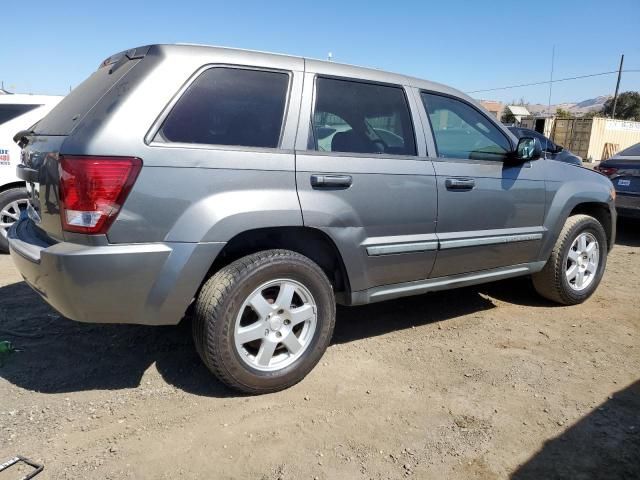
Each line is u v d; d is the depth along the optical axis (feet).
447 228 12.48
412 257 11.95
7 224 19.88
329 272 11.65
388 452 8.74
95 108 9.14
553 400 10.50
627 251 24.13
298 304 10.77
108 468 8.13
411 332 13.76
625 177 26.61
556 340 13.47
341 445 8.87
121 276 8.78
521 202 13.93
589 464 8.58
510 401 10.43
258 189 9.69
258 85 10.15
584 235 15.94
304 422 9.49
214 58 9.74
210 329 9.48
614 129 102.58
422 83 12.71
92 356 11.71
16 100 20.36
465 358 12.28
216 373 9.80
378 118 11.69
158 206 8.89
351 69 11.50
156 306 9.20
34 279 9.46
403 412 9.92
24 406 9.70
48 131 10.32
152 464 8.25
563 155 40.52
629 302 16.57
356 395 10.48
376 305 15.72
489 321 14.70
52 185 9.05
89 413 9.56
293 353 10.59
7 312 13.93
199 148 9.23
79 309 8.93
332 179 10.42
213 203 9.28
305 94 10.55
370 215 11.09
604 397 10.66
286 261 10.06
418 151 12.11
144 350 12.05
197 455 8.50
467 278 13.44
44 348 11.99
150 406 9.84
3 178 19.74
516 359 12.30
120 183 8.61
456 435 9.26
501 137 14.08
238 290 9.57
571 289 15.78
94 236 8.61
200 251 9.18
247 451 8.64
